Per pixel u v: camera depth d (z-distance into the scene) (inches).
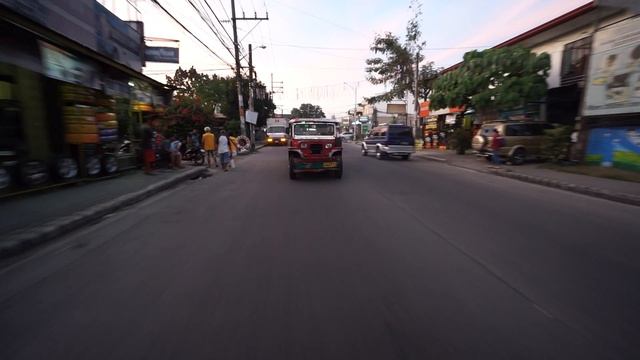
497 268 193.6
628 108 489.7
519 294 163.6
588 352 122.0
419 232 260.7
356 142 2197.3
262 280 179.9
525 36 750.5
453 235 253.1
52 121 436.5
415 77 1209.4
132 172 568.1
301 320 142.6
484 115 916.6
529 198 388.8
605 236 251.0
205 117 861.8
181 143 774.5
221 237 252.4
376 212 324.2
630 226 277.1
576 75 663.1
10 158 365.1
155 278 183.6
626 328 136.6
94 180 475.2
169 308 152.9
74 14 498.3
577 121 590.6
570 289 169.0
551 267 195.3
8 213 299.9
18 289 173.5
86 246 237.1
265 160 901.8
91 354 122.3
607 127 539.8
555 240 241.9
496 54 714.8
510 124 662.5
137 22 735.1
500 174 570.6
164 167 633.0
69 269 197.9
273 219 301.7
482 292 165.6
